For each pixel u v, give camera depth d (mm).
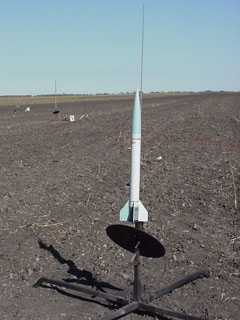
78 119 26719
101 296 4285
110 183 9320
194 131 19031
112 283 4844
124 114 31250
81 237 6141
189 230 6422
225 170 10367
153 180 9562
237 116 27203
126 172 10430
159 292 4305
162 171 10508
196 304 4359
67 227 6555
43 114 32500
